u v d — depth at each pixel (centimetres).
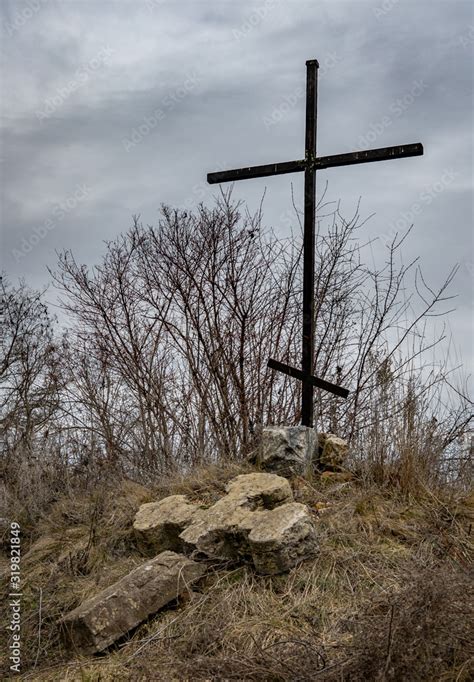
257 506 633
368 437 743
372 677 410
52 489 895
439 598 435
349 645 449
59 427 1038
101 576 625
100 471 942
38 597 621
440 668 419
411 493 673
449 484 707
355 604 520
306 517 584
